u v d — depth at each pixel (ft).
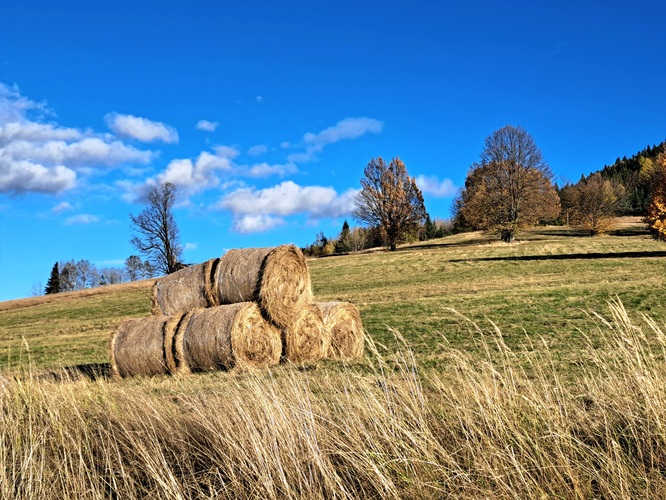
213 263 40.68
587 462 11.53
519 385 16.03
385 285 114.11
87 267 317.83
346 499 11.76
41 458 15.15
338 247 292.20
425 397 15.61
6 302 168.35
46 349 64.13
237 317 35.78
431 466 12.09
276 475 12.80
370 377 18.98
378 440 13.42
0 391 20.45
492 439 12.37
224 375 33.58
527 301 66.49
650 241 166.91
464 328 50.06
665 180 133.90
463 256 159.02
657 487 10.39
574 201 250.16
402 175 214.48
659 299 59.82
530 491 10.62
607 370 15.65
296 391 15.83
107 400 20.10
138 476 14.64
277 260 39.17
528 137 181.68
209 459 15.25
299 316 40.14
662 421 12.16
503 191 183.42
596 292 69.82
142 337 37.29
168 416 17.80
